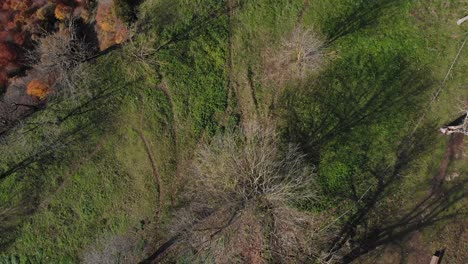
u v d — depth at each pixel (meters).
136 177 38.31
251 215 31.80
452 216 32.38
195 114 37.62
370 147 34.03
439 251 32.06
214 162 32.41
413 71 34.34
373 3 35.62
